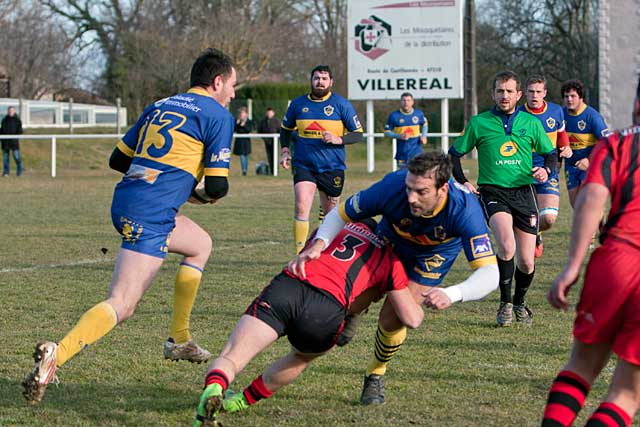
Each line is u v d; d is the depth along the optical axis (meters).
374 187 10.15
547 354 13.45
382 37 57.06
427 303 9.44
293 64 106.88
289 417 10.52
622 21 41.28
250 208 36.59
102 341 14.23
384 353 10.82
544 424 7.98
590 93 85.75
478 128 16.20
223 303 17.28
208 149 11.26
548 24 94.00
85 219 32.44
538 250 17.45
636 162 7.97
